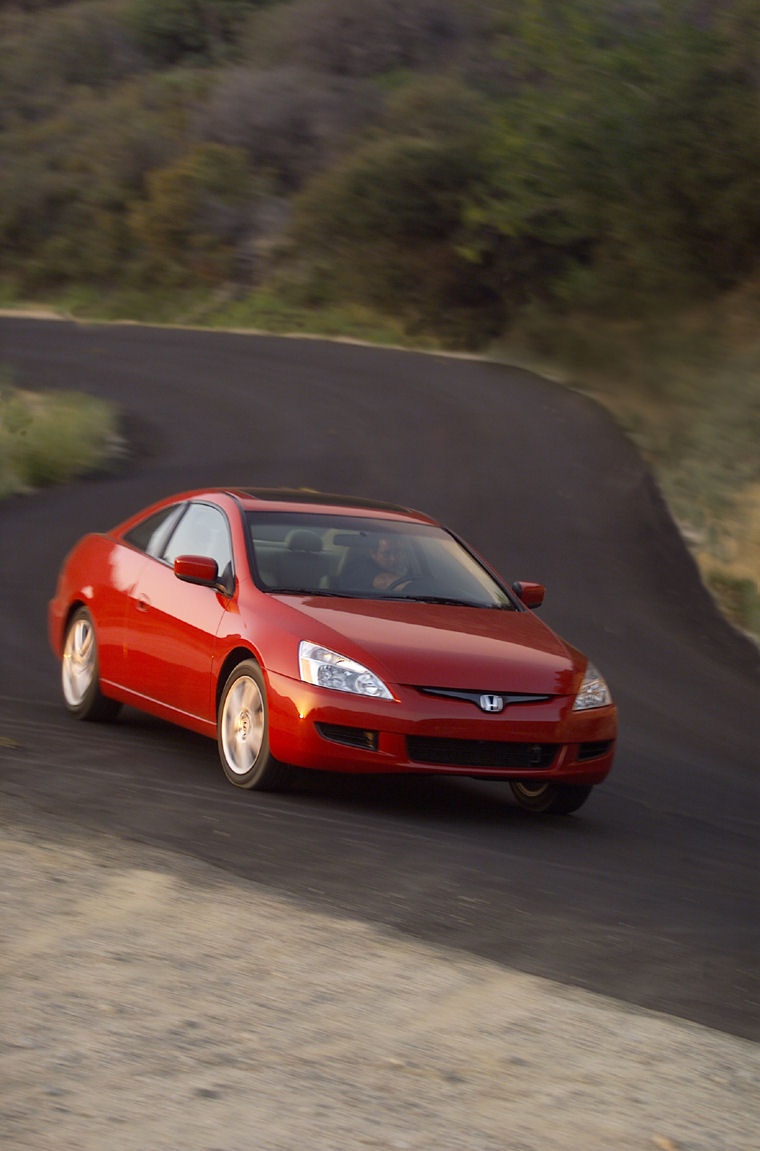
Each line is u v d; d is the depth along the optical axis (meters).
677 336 50.78
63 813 9.81
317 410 42.97
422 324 61.78
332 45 84.44
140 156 78.50
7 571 22.98
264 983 6.94
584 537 29.36
